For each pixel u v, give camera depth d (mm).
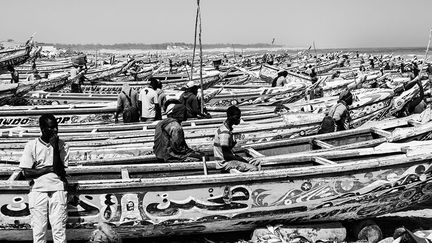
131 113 13055
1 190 6422
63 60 49812
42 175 6223
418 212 8781
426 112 11133
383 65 43594
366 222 7559
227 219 7078
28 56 29828
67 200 6523
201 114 12711
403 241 6602
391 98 15953
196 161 8094
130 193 6715
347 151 8273
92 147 9672
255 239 7215
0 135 10875
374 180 7242
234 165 7676
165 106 13109
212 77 23719
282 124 11406
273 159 8062
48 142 6250
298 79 22828
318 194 7152
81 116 14172
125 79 29234
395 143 8500
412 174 7305
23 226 6598
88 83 21922
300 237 7227
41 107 14117
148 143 10086
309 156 8180
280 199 7078
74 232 6766
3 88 15992
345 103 11711
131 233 6973
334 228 7395
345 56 59438
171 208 6863
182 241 7508
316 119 11594
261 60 52875
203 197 6906
